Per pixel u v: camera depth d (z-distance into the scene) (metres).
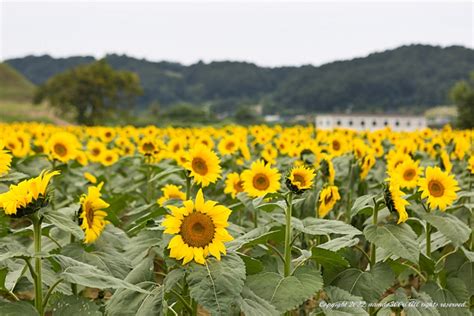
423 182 4.88
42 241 4.77
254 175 5.19
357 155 9.00
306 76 196.38
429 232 4.93
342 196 7.49
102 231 4.43
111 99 98.19
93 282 3.13
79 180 9.91
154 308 3.42
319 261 4.41
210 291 3.29
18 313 2.99
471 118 74.19
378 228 4.25
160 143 10.91
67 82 96.25
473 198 7.48
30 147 11.69
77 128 27.31
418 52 192.50
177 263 3.59
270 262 4.43
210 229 3.45
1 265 3.55
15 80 151.38
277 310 3.58
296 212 6.27
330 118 84.06
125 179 10.55
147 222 4.57
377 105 177.88
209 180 5.10
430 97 176.88
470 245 5.85
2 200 3.05
